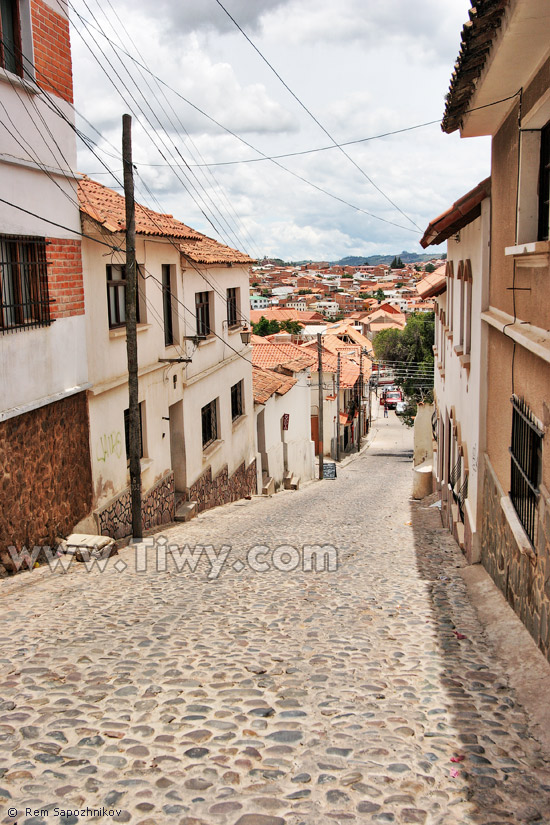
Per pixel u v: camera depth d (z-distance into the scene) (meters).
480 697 5.11
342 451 43.66
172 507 15.65
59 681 5.26
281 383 26.25
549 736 4.43
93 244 11.27
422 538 13.49
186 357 16.17
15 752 4.05
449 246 14.29
